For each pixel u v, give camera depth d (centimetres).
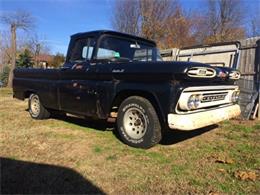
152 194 297
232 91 479
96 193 299
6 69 2725
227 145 464
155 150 432
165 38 2866
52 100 579
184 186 314
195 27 3067
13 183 319
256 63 741
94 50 499
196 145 462
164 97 385
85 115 504
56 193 298
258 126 613
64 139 486
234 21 3127
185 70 371
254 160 394
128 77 431
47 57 3559
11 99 1080
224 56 822
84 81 496
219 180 330
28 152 419
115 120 482
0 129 556
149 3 2770
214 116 424
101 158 395
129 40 539
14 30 2438
